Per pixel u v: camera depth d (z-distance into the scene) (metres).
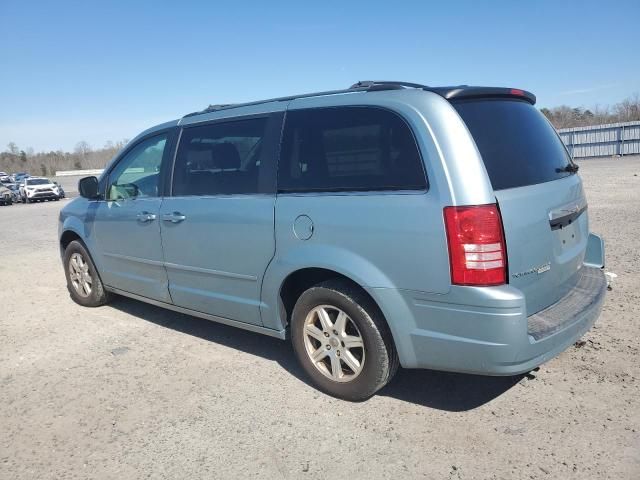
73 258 5.91
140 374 4.11
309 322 3.61
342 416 3.35
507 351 2.80
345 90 3.55
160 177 4.57
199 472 2.87
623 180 17.59
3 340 5.02
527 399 3.42
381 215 3.08
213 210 4.02
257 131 3.85
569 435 3.01
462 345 2.90
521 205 2.99
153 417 3.46
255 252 3.76
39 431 3.36
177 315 5.52
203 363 4.27
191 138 4.37
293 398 3.62
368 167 3.20
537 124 3.63
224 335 4.88
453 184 2.86
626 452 2.83
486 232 2.81
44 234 13.20
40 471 2.95
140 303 6.00
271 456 2.97
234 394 3.71
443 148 2.92
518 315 2.79
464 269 2.82
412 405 3.44
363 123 3.27
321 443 3.07
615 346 4.09
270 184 3.68
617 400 3.34
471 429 3.13
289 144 3.62
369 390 3.36
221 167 4.07
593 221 9.70
